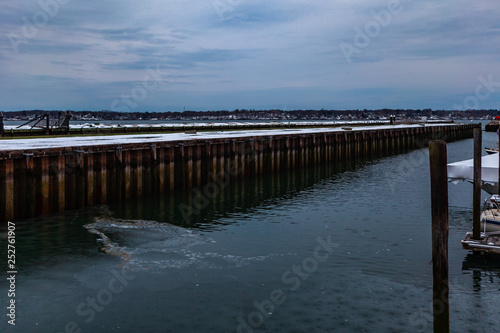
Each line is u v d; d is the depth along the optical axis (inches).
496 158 792.9
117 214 962.7
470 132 4884.4
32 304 521.7
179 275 616.1
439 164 370.3
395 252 729.6
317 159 2036.2
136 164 1112.8
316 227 903.7
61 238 766.5
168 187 1214.3
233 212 1042.7
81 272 617.6
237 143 1475.1
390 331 467.8
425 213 1039.0
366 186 1457.9
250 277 613.3
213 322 486.3
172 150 1215.6
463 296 550.3
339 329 472.4
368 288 576.7
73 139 1380.4
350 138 2369.6
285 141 1765.5
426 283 593.3
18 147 955.3
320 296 552.4
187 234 829.2
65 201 960.3
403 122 4731.8
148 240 776.3
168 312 507.8
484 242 669.3
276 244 776.3
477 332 465.7
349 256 707.4
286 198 1235.2
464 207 1110.4
